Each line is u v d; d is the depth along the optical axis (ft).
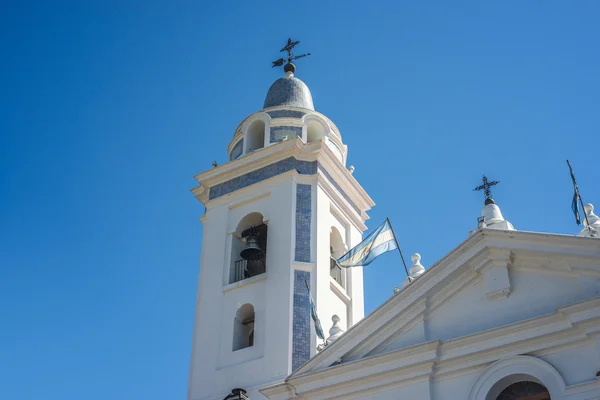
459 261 61.57
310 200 84.69
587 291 56.80
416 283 62.34
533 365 55.47
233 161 89.04
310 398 62.23
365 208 94.38
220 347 78.18
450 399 57.52
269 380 73.31
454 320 60.54
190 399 76.38
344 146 96.22
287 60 103.91
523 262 59.82
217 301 81.25
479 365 57.57
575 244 57.98
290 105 95.76
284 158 87.20
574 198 67.21
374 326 62.59
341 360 62.90
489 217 71.20
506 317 58.65
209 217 87.81
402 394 59.11
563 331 55.47
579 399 52.95
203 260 84.99
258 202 86.38
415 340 61.11
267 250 82.17
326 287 80.33
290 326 75.72
